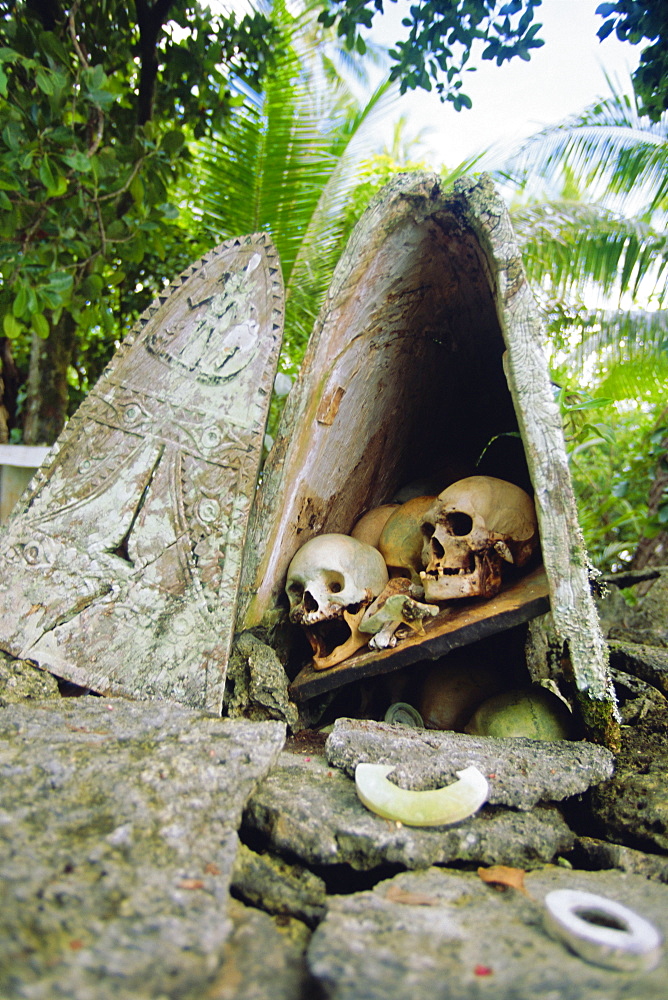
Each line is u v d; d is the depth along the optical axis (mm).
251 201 2035
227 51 1610
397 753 716
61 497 904
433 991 415
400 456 1243
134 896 463
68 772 587
